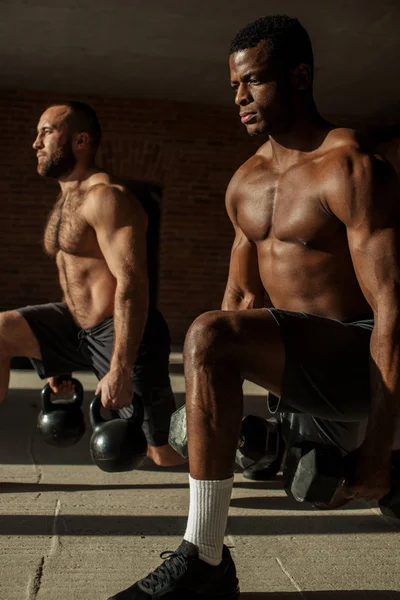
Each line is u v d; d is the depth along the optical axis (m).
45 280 10.73
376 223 1.90
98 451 3.03
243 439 2.93
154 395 3.53
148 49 8.91
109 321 3.46
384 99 10.59
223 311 1.86
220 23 7.92
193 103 11.08
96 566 2.24
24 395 5.84
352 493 1.86
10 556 2.31
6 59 9.51
